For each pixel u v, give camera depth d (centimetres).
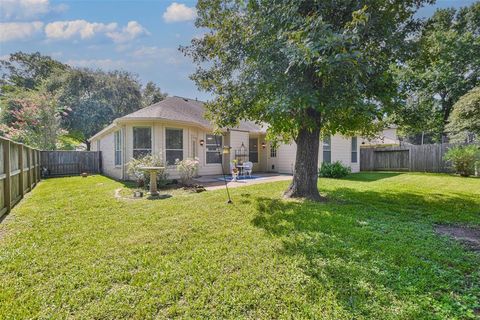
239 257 294
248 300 215
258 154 1545
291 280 244
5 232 383
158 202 587
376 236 360
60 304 212
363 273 256
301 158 627
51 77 2214
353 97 427
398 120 660
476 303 210
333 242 336
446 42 1664
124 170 1012
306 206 529
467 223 432
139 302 214
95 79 2361
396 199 620
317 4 458
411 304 209
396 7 477
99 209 521
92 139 1652
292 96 435
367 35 474
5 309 205
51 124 1593
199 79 664
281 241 340
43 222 433
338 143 1380
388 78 459
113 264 280
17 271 264
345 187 804
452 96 1877
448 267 272
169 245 332
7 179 494
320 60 371
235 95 601
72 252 311
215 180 1041
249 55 543
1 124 1547
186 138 1090
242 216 461
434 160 1401
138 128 998
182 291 229
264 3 483
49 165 1284
